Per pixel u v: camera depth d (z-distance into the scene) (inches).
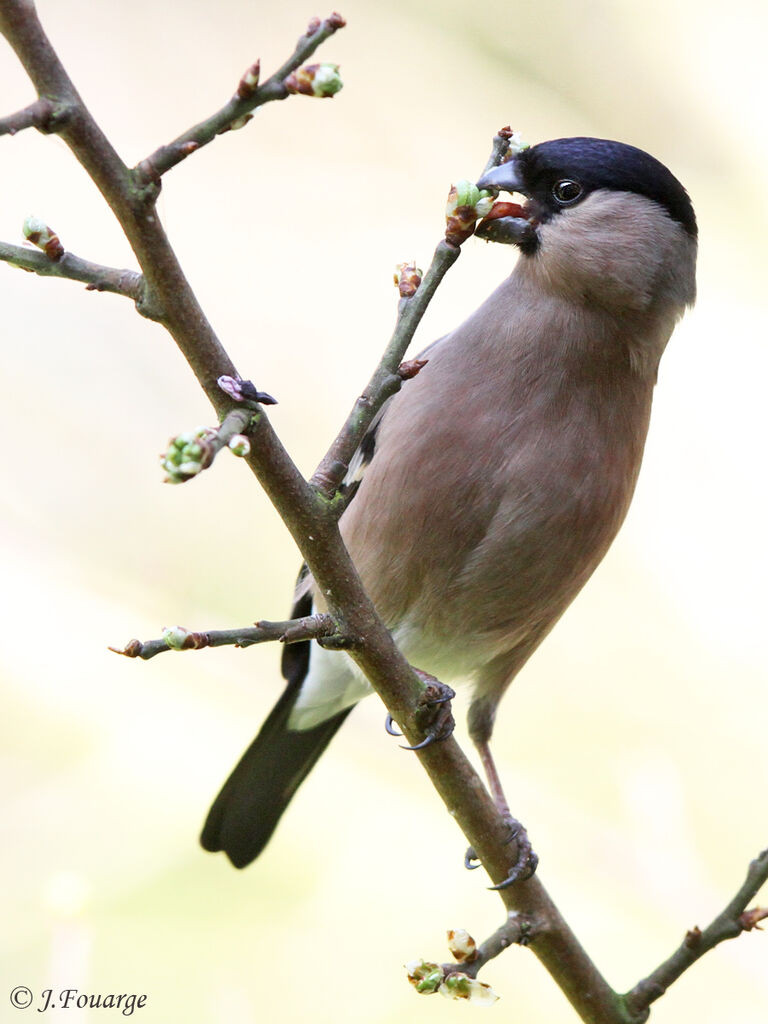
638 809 391.9
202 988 366.6
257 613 448.5
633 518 483.8
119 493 459.2
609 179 279.1
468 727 306.8
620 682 453.1
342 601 194.4
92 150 158.4
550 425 269.0
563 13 548.1
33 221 165.6
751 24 547.2
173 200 513.3
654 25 548.1
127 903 382.3
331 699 313.6
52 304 482.9
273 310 502.9
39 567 438.9
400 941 382.3
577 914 377.7
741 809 426.9
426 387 274.2
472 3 547.8
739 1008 370.0
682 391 507.8
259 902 388.5
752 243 528.4
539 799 411.2
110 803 402.6
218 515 464.4
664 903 378.9
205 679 429.4
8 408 463.5
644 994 225.6
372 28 542.6
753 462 491.8
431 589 279.1
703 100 541.6
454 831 404.2
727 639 458.6
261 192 520.4
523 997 380.2
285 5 545.6
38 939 366.3
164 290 166.6
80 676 422.9
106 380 475.5
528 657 303.3
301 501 184.5
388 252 514.3
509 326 275.4
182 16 538.3
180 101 527.5
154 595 445.4
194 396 481.4
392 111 534.6
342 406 489.1
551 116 540.4
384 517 272.7
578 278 272.4
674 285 280.4
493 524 269.6
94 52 529.7
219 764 410.9
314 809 405.4
